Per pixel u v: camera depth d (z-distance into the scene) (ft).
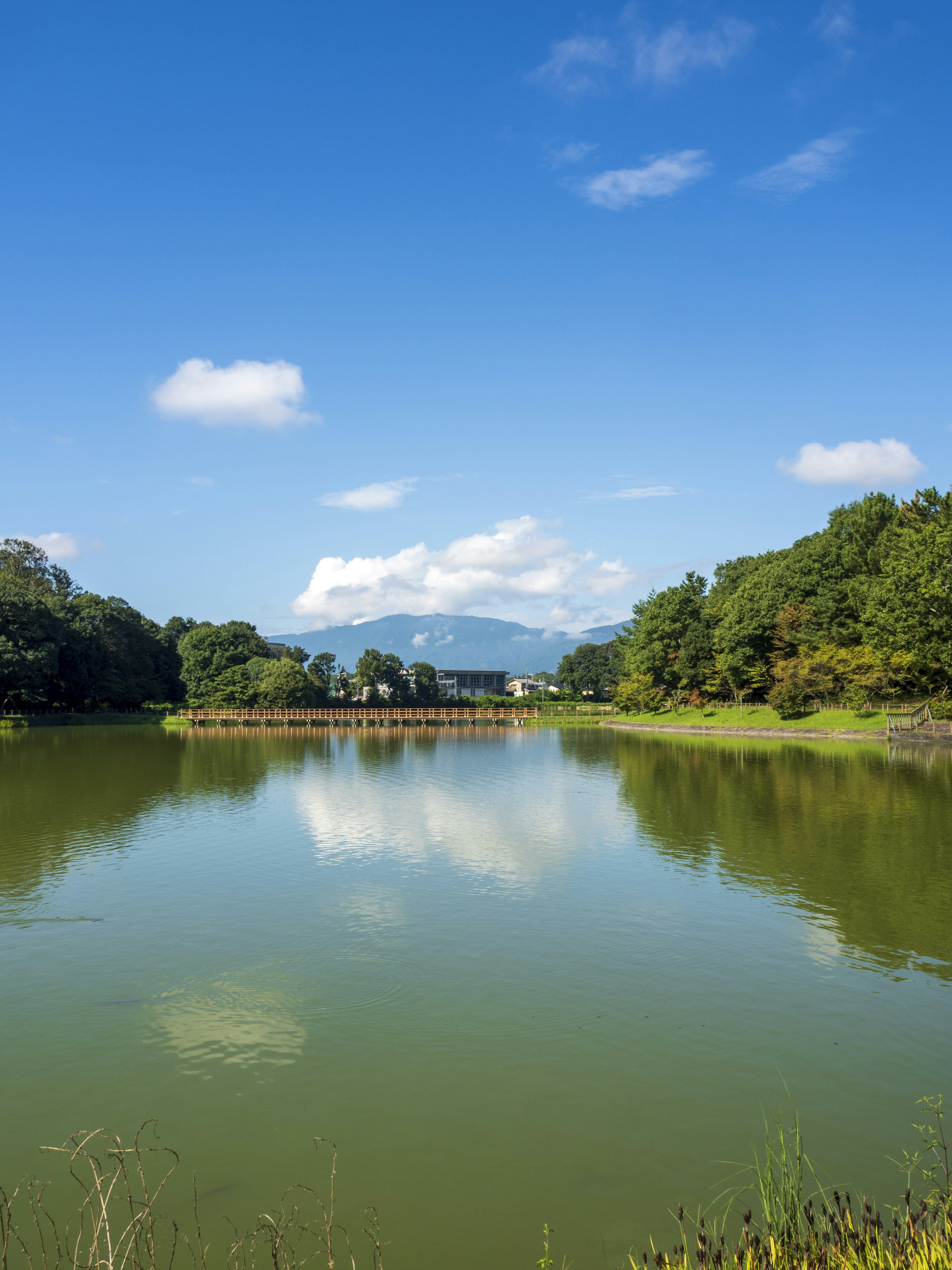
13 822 101.55
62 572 395.75
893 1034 42.32
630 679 376.68
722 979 49.85
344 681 501.56
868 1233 22.66
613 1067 38.93
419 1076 38.27
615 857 82.23
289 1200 29.50
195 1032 42.88
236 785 140.46
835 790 127.03
